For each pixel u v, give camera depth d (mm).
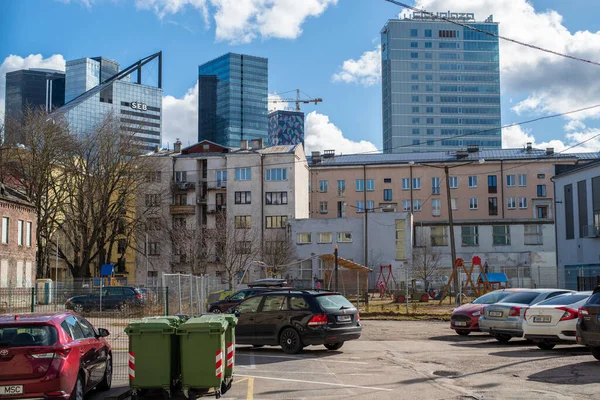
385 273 68875
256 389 12477
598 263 56656
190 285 27719
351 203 92188
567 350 17922
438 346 20062
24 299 25625
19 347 9883
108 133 55938
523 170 89438
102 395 12133
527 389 11859
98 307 29188
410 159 94688
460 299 41625
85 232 54188
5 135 50750
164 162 77688
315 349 19516
